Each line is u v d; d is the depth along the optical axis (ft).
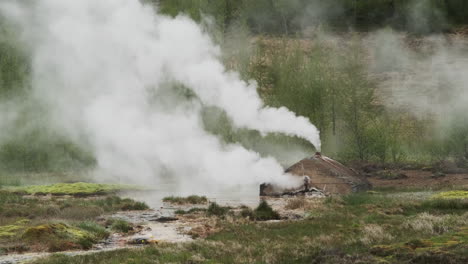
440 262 53.06
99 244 78.38
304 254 61.36
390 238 68.64
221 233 82.33
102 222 97.35
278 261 59.57
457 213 94.43
